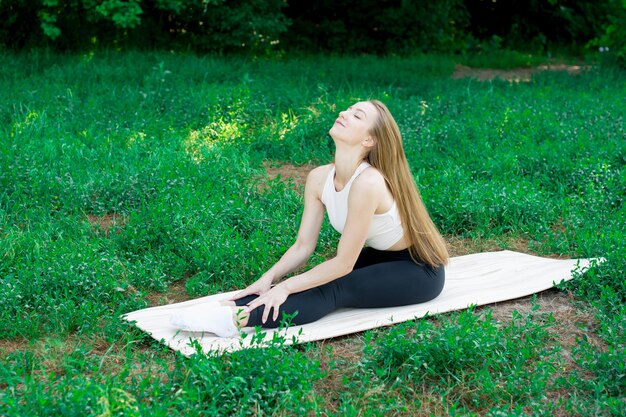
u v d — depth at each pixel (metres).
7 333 3.79
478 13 19.02
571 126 8.29
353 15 15.99
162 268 4.79
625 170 6.62
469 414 3.10
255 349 3.37
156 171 6.36
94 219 5.71
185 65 11.21
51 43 12.49
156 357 3.63
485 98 9.73
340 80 11.45
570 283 4.58
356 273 4.12
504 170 6.91
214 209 5.57
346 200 4.03
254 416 3.06
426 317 4.02
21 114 8.05
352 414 3.03
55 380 3.29
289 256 4.22
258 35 13.57
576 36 19.05
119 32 13.31
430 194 6.07
